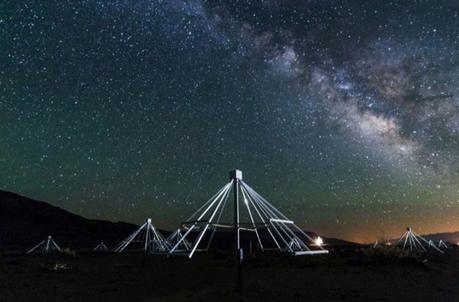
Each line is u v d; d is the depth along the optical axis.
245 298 12.63
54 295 14.85
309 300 12.60
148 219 45.06
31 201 127.25
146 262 27.78
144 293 15.06
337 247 45.00
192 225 21.11
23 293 15.30
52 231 101.31
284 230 28.44
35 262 28.92
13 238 88.12
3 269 23.75
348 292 14.05
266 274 19.56
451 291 14.64
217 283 16.78
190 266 24.50
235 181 14.87
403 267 21.94
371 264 23.25
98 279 19.23
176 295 14.17
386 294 13.82
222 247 46.00
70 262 28.94
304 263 24.22
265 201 22.42
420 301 12.76
